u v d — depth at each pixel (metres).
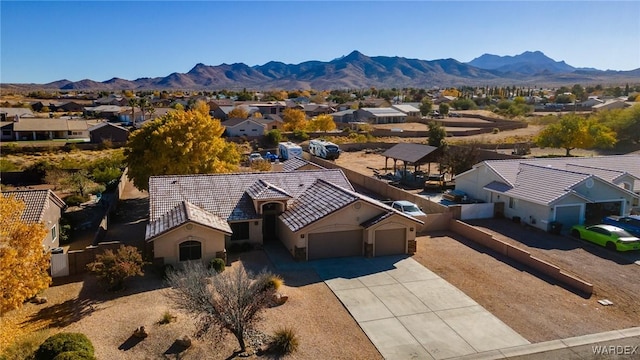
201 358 17.72
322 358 17.91
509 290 24.23
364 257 29.28
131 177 41.94
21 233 18.31
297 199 32.97
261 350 18.25
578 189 34.78
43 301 22.66
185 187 32.22
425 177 54.53
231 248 30.03
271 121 105.12
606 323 20.81
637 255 29.28
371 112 124.75
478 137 93.38
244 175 34.59
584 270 26.84
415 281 25.41
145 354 17.95
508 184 38.97
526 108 143.00
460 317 21.33
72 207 44.72
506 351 18.61
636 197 36.72
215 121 43.44
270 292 21.30
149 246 27.58
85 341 17.41
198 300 18.12
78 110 163.12
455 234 34.22
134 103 123.31
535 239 32.56
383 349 18.62
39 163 59.72
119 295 23.45
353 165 67.12
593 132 67.31
